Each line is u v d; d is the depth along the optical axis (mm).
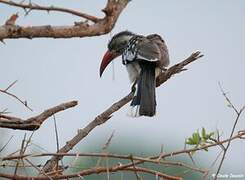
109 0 5156
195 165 6617
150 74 11656
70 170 7020
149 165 7020
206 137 7184
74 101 7086
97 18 5219
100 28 5180
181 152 6645
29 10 5098
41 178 6277
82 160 7277
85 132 7586
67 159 7457
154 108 10758
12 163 6637
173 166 6707
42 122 6902
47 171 6957
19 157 6305
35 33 5098
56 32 5117
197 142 7184
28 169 6883
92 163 7320
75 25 5160
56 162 6973
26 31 5062
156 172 6301
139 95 11039
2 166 6402
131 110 10750
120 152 10305
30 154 6344
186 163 7141
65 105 7023
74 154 6297
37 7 5125
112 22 5188
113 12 5168
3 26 5035
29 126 6832
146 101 10820
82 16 5211
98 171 6340
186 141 7258
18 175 6266
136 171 6316
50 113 6965
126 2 5234
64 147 7371
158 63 11859
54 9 5164
